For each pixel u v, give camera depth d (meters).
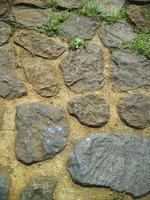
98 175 0.84
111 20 1.18
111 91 1.00
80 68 1.04
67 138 0.90
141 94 1.00
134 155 0.88
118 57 1.07
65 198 0.81
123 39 1.12
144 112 0.96
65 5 1.21
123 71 1.04
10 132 0.91
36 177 0.84
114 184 0.83
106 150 0.88
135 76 1.04
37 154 0.87
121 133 0.92
